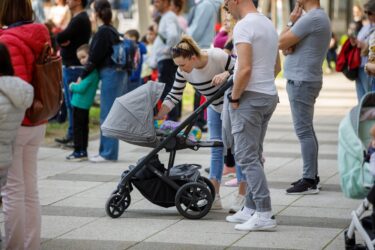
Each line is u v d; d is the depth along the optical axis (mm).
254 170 11273
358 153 8938
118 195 12195
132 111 11875
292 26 13609
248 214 11844
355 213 9305
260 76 11039
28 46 9359
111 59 16781
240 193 12484
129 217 12281
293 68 13625
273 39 11117
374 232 9133
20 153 9516
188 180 12133
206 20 21922
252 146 11195
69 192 14156
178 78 12359
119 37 16875
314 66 13523
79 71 19031
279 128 22781
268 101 11086
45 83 9375
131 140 11961
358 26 22250
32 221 9922
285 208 12844
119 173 16062
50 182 15078
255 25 10938
